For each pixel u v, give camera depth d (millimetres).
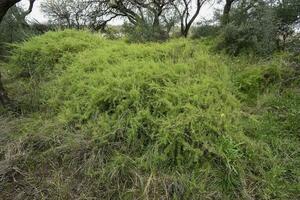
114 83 3436
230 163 2672
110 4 9438
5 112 3801
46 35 5359
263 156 2824
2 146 3246
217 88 3428
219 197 2525
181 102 3104
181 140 2799
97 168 2840
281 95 3574
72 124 3383
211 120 2928
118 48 4539
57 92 3910
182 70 3639
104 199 2648
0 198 2746
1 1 3631
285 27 5062
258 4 5230
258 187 2584
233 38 4836
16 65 4953
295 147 2891
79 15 9898
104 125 3092
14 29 7035
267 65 3967
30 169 3000
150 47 4434
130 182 2723
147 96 3242
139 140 2961
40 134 3303
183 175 2648
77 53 4750
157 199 2570
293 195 2496
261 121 3184
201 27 6590
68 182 2812
